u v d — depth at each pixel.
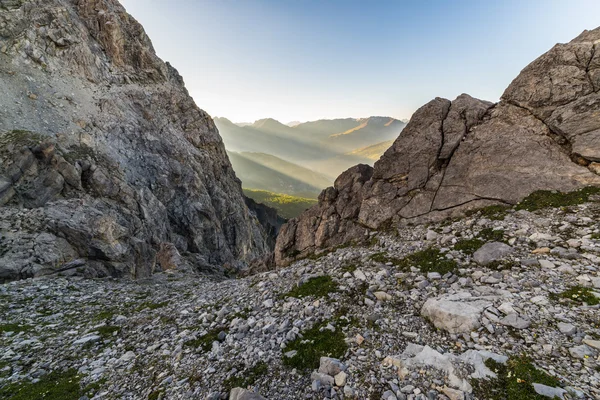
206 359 10.52
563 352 7.23
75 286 22.83
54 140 43.34
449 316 9.34
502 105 18.05
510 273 10.98
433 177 18.47
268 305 14.04
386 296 11.95
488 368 7.20
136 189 50.88
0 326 15.12
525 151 15.77
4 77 46.72
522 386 6.51
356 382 7.89
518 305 9.20
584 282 9.42
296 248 25.62
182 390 8.98
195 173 68.69
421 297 11.37
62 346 13.24
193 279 30.50
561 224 12.41
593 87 14.83
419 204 18.20
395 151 20.41
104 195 42.97
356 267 15.37
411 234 16.73
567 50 16.14
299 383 8.45
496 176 16.06
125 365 11.22
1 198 30.28
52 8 59.56
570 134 14.73
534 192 14.63
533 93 16.70
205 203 67.31
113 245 30.61
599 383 6.18
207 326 13.38
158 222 52.31
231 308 14.77
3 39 50.06
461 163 17.72
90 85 61.03
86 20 69.00
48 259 25.61
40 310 17.89
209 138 86.00
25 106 45.91
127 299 20.62
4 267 22.95
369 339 9.68
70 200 34.19
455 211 16.62
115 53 71.44
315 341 10.19
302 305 13.08
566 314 8.41
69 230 28.73
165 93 78.62
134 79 73.19
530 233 12.64
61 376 10.81
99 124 56.03
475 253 12.74
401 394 7.12
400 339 9.38
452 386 7.00
